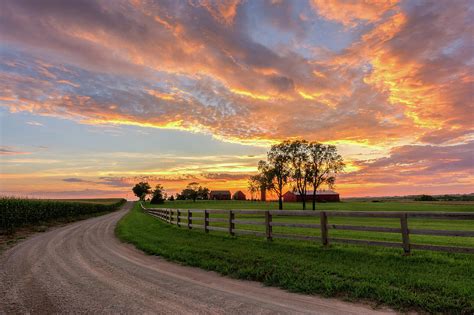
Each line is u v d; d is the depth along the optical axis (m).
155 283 6.96
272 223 11.70
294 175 58.16
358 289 5.92
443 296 5.37
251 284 6.83
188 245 12.02
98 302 5.66
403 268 7.25
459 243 11.38
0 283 7.20
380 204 81.25
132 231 18.95
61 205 36.25
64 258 10.35
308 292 6.09
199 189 142.38
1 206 22.12
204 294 6.06
